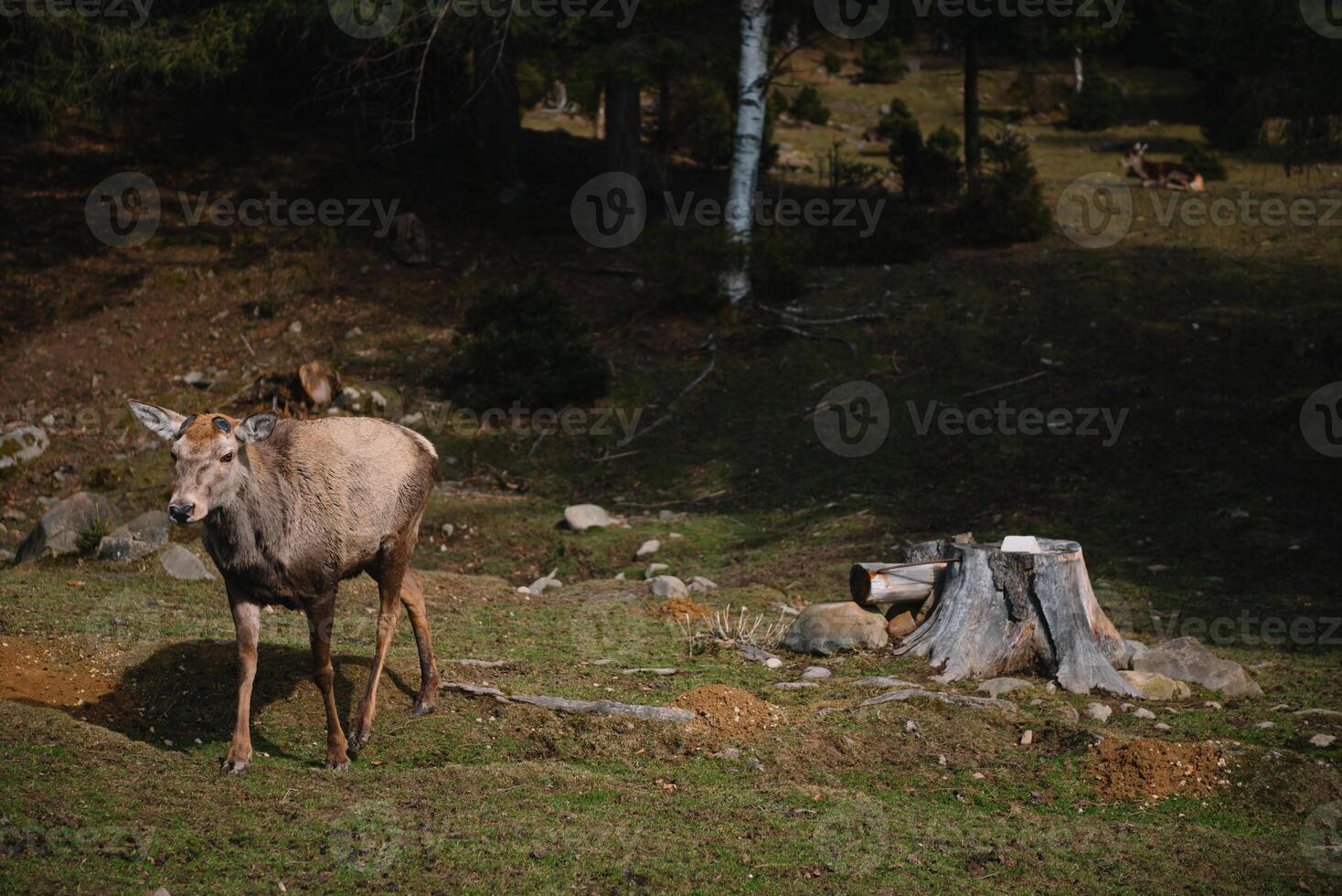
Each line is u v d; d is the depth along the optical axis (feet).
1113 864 15.47
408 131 75.92
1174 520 33.76
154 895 13.16
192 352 52.85
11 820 14.40
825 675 23.15
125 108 72.08
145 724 18.83
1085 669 22.52
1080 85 103.60
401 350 53.01
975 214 66.33
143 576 28.45
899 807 17.13
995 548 24.32
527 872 14.47
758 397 48.73
